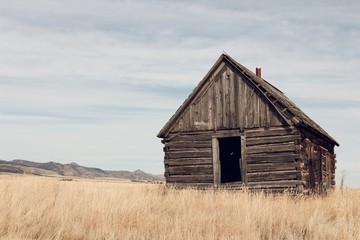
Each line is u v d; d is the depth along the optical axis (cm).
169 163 2125
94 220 1032
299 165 1886
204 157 2072
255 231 1012
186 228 972
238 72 2050
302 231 1062
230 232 996
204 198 1490
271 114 1964
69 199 1230
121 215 1101
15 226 933
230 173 2595
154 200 1423
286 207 1276
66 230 949
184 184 2084
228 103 2055
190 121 2119
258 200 1334
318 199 1684
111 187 1652
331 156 2659
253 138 1983
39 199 1242
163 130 2145
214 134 2064
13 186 1438
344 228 1000
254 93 2011
